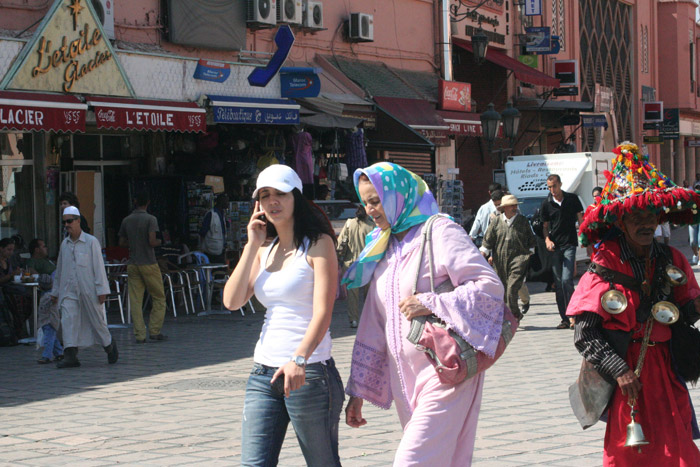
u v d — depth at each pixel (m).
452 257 4.85
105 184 18.14
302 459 7.07
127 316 16.27
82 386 10.48
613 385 5.00
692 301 5.06
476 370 4.73
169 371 11.38
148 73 16.53
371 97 22.64
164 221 18.42
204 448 7.49
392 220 4.95
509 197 13.68
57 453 7.48
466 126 25.53
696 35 55.94
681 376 5.04
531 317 15.84
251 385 4.95
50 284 12.96
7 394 10.09
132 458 7.24
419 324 4.76
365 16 23.70
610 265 5.01
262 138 19.11
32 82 14.44
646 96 48.47
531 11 32.94
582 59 40.59
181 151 18.86
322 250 4.93
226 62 17.78
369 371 5.09
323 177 20.72
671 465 4.90
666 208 4.98
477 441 7.47
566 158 23.28
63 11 14.77
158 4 18.17
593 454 7.02
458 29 28.78
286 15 20.95
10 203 16.45
